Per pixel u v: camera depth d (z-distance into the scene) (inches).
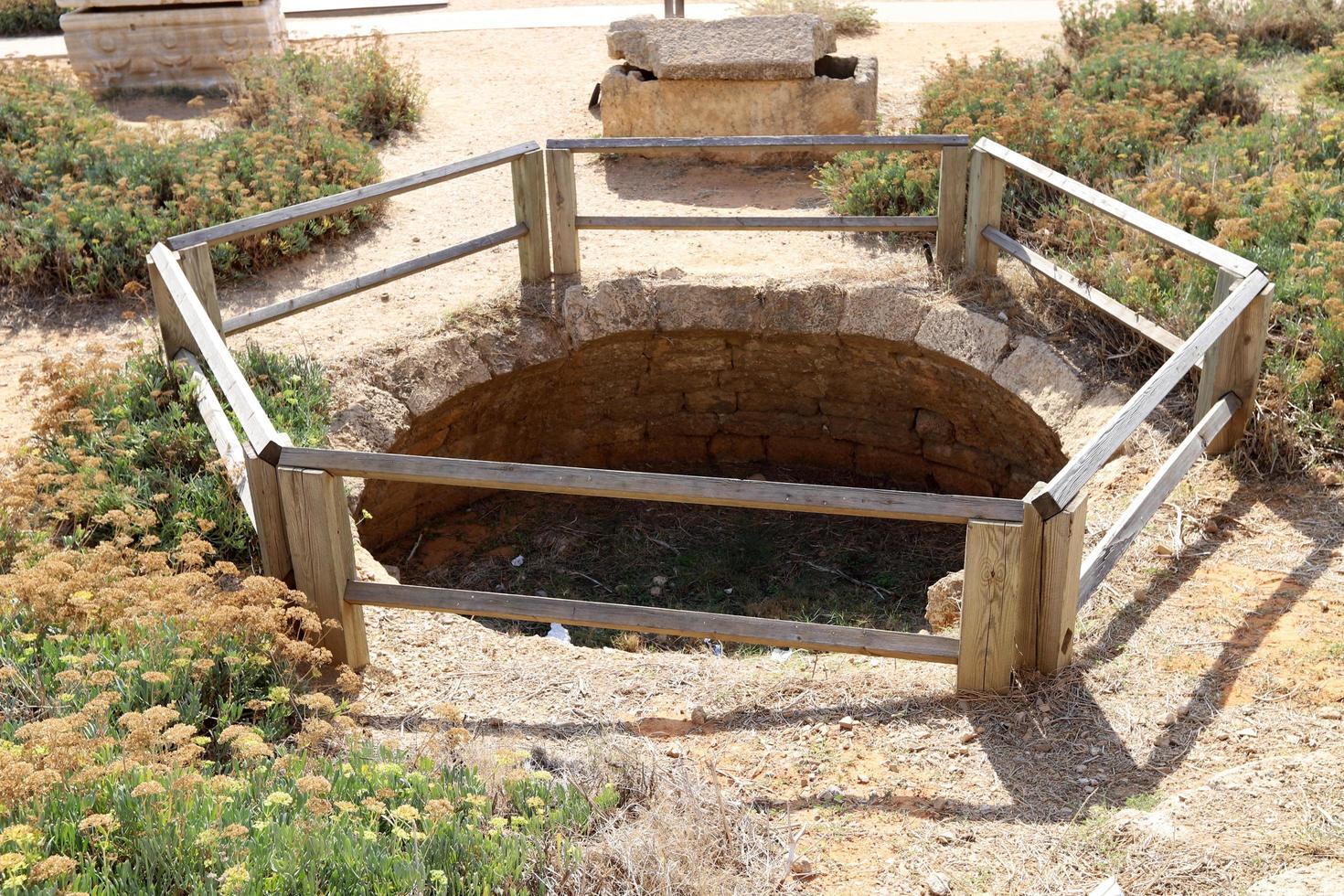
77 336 275.9
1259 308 196.2
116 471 201.5
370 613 182.9
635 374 305.9
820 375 301.1
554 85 480.7
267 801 115.4
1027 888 119.3
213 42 471.5
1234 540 185.9
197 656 148.5
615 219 283.1
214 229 229.6
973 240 269.0
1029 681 153.5
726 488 144.8
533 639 178.1
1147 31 424.2
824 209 345.4
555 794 126.6
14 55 558.9
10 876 98.3
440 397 261.1
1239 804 127.8
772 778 139.9
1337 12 451.5
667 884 111.8
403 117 428.1
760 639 153.6
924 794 135.9
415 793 122.6
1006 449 280.7
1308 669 152.6
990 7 588.4
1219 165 294.5
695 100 391.5
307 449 155.8
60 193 311.3
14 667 141.6
